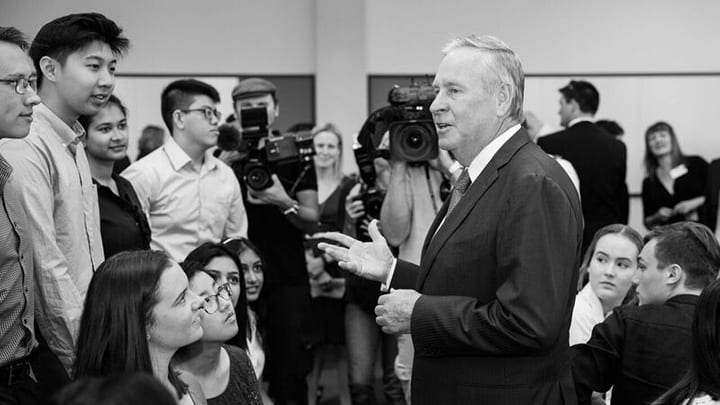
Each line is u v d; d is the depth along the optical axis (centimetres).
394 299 227
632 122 718
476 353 220
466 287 225
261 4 707
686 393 215
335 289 488
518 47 715
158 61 698
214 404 244
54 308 247
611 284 320
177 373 222
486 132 230
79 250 265
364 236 405
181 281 203
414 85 377
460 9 712
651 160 694
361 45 698
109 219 313
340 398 516
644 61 718
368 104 711
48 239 248
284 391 432
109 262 202
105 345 195
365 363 419
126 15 695
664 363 256
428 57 714
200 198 377
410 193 373
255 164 412
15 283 224
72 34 260
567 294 216
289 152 416
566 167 464
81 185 270
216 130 379
